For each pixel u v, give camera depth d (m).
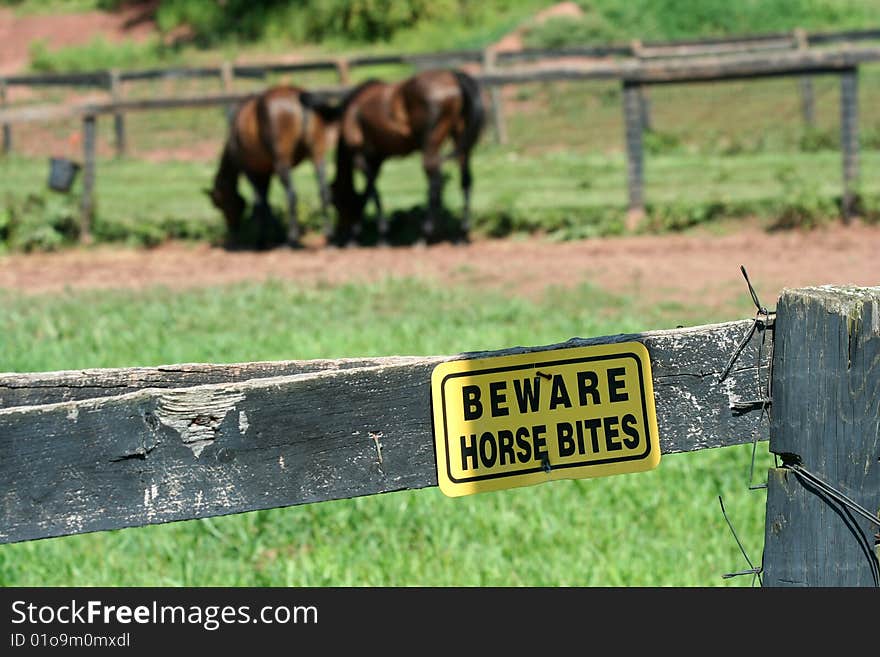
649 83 16.31
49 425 2.47
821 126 22.72
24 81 24.72
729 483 6.85
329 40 36.12
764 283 12.73
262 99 16.03
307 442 2.56
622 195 17.55
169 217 17.81
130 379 2.99
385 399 2.57
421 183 19.30
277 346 10.15
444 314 11.76
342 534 6.36
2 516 2.46
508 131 23.95
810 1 32.41
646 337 2.65
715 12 32.09
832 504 2.65
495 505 6.66
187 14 38.62
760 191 17.11
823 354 2.62
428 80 15.54
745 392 2.70
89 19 40.97
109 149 24.88
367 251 16.19
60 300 13.27
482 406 2.58
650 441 2.62
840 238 15.12
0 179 21.16
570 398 2.60
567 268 14.19
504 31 33.75
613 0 33.28
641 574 5.53
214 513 2.54
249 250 16.75
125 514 2.50
